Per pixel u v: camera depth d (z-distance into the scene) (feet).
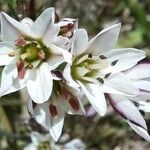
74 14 0.48
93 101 0.28
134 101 0.29
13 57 0.28
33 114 0.28
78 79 0.28
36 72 0.28
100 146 0.48
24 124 0.45
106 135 0.47
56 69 0.27
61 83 0.28
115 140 0.48
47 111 0.28
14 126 0.46
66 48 0.27
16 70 0.28
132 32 0.50
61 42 0.27
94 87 0.28
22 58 0.28
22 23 0.27
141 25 0.50
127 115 0.28
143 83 0.29
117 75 0.28
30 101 0.28
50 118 0.28
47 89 0.27
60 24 0.27
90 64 0.28
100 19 0.49
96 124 0.47
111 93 0.28
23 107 0.46
